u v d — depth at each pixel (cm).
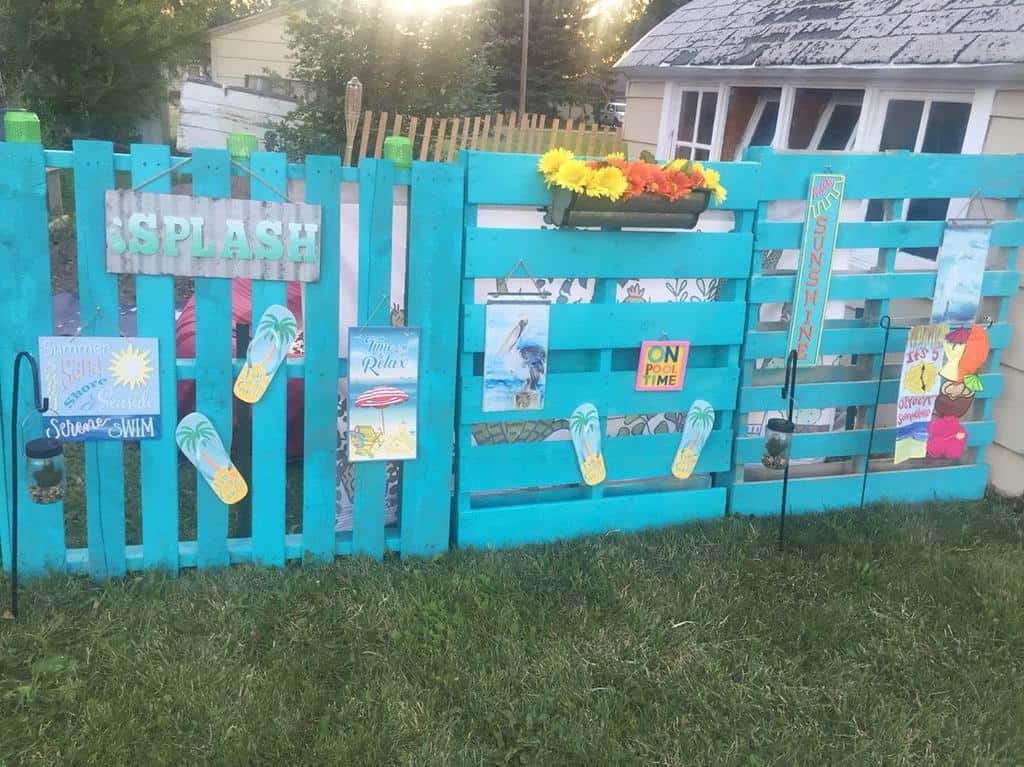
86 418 338
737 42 759
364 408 368
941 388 458
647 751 286
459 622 341
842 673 328
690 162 378
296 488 469
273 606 344
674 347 413
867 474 472
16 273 321
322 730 283
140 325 336
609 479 423
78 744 271
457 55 1345
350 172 346
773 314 464
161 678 299
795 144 693
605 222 375
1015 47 463
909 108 572
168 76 1708
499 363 385
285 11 1625
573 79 2964
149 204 323
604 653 331
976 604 378
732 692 316
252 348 350
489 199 367
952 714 312
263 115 1452
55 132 1236
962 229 438
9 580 346
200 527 365
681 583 383
